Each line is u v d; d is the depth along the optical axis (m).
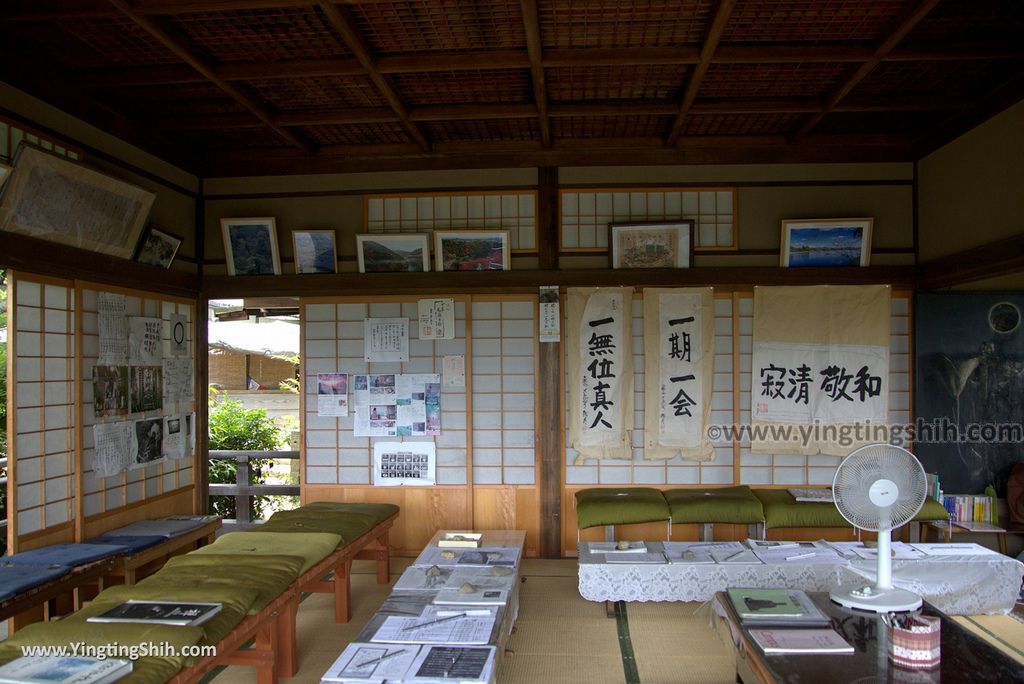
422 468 5.20
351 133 4.93
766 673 2.06
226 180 5.33
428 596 3.07
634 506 4.45
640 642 3.45
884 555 2.67
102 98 4.13
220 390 10.80
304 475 5.30
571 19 3.27
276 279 5.22
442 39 3.46
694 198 5.11
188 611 2.32
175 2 2.96
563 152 5.10
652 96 4.27
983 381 4.85
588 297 5.04
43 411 3.66
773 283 5.00
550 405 5.07
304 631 3.65
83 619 2.29
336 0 2.94
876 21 3.31
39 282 3.64
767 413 4.98
